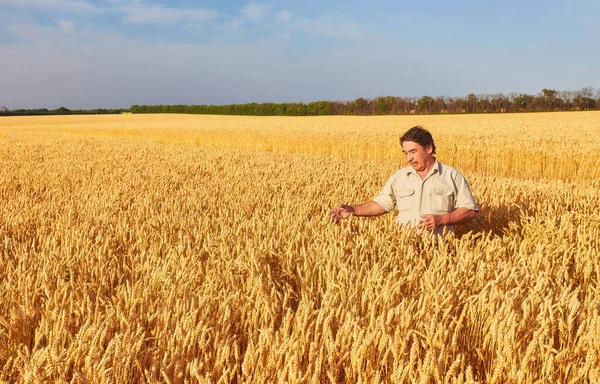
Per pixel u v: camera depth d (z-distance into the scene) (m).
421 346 2.10
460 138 20.06
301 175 9.52
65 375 1.88
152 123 57.38
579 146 14.99
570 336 2.10
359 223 4.16
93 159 14.56
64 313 2.16
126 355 1.89
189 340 2.03
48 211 5.76
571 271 3.57
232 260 3.19
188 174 10.61
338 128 32.62
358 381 1.81
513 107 88.56
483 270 2.80
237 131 30.36
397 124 40.09
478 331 2.25
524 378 1.85
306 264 2.99
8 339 2.28
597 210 5.58
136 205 6.26
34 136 33.25
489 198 6.30
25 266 3.26
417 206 4.20
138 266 3.22
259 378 1.81
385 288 2.41
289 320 2.19
